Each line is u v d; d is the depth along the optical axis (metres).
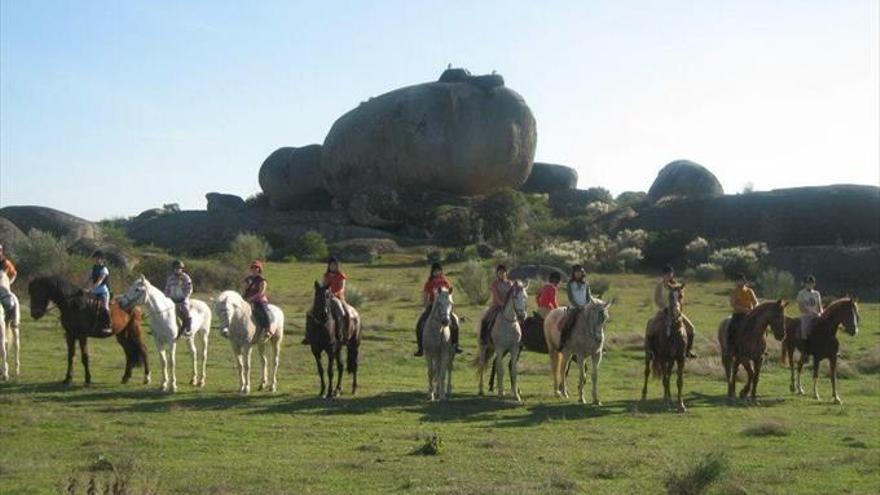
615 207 82.12
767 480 13.33
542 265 56.34
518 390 22.70
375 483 12.79
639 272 61.56
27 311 35.06
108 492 11.02
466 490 12.23
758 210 70.38
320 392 21.25
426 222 76.56
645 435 17.00
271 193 91.00
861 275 51.88
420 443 15.78
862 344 32.16
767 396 22.84
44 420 17.17
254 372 24.95
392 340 30.86
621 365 27.75
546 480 12.95
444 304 20.47
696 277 57.00
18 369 23.00
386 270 59.09
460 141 83.75
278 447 15.35
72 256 45.75
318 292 20.33
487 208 72.62
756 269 55.44
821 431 17.61
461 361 28.06
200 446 15.33
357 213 78.94
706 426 18.16
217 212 83.75
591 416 19.12
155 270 46.06
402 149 84.25
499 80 87.81
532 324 22.61
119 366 25.12
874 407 21.30
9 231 47.62
